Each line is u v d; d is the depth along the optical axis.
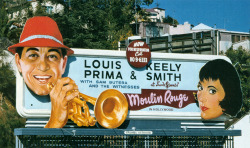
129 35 71.38
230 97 32.88
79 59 29.81
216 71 32.84
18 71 28.75
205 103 32.47
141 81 31.20
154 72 31.59
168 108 31.73
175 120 32.00
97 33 63.19
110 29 72.19
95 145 30.00
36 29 28.98
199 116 32.44
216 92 32.69
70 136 29.50
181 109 32.06
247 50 76.25
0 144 38.03
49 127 28.41
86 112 28.80
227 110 32.72
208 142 33.31
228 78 33.00
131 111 30.78
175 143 32.69
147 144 31.14
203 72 32.62
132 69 31.02
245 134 39.94
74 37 61.00
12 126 39.91
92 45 60.59
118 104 29.77
